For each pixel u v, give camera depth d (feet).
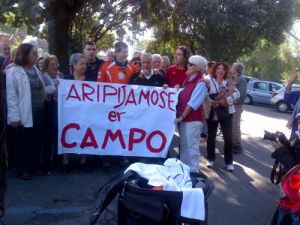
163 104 13.55
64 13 21.52
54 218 9.77
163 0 32.32
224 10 41.06
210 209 11.00
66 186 11.81
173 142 18.93
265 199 11.99
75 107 13.10
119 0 28.04
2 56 14.56
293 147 8.63
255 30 43.88
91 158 14.05
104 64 13.64
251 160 16.61
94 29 28.78
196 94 12.27
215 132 14.76
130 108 13.46
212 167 14.99
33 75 11.92
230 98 14.32
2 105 5.69
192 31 41.55
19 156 12.08
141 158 14.20
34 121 12.01
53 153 13.62
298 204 6.86
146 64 14.05
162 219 6.82
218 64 14.51
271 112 44.52
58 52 21.91
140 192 6.90
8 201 10.54
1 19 20.34
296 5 44.37
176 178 7.42
